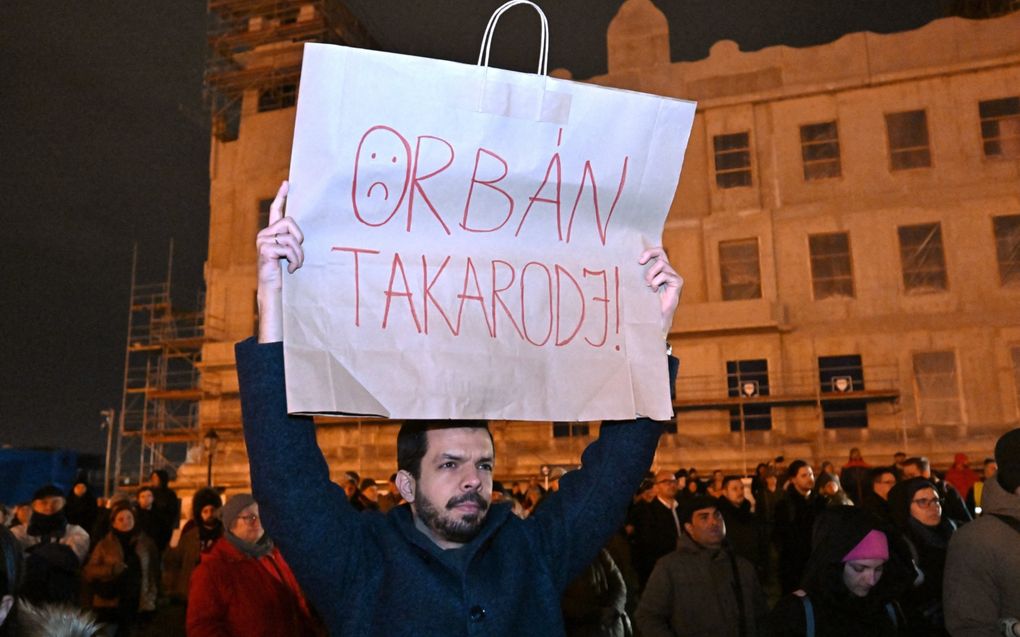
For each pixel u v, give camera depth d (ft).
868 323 82.33
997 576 11.85
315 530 6.73
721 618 15.88
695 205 87.97
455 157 6.99
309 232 6.73
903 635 11.79
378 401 6.59
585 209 7.44
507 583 7.04
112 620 25.43
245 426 6.72
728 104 88.53
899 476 24.80
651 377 7.47
